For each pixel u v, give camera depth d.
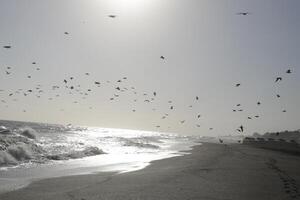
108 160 23.23
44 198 10.75
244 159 27.19
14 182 13.14
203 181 14.54
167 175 16.02
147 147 42.84
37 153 22.05
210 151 38.66
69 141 38.12
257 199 11.46
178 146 51.12
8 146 20.67
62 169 17.56
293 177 16.77
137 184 13.47
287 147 49.81
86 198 10.88
